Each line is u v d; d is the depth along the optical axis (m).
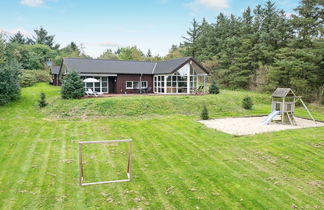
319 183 7.53
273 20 37.03
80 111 18.58
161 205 6.28
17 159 9.20
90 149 10.61
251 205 6.30
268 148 10.49
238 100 25.25
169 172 8.33
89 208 6.06
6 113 18.52
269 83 32.12
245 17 46.75
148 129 13.90
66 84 21.89
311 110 24.42
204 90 31.42
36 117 17.50
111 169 8.55
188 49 54.78
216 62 43.84
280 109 16.67
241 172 8.28
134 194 6.83
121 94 27.59
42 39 80.25
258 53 36.88
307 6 27.30
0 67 21.78
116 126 14.68
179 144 11.30
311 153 9.85
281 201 6.51
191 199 6.59
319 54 26.06
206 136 12.48
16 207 6.00
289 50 29.02
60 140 11.87
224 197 6.70
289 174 8.14
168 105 21.34
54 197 6.55
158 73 29.48
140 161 9.34
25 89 29.12
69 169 8.44
